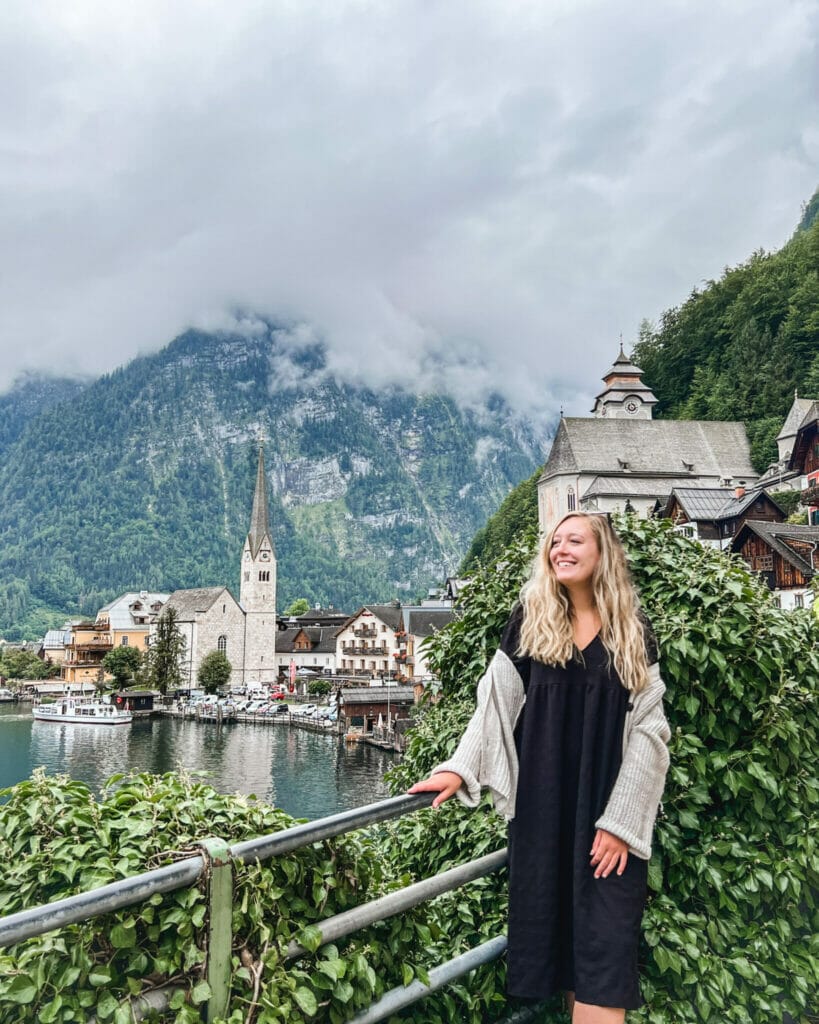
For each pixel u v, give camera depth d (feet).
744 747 12.54
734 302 400.26
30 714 370.12
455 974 9.34
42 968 6.68
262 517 430.61
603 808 8.52
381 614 368.68
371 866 9.16
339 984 8.01
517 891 8.79
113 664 390.01
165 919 7.04
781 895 12.10
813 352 349.41
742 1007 11.04
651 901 11.20
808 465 179.11
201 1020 7.20
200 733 291.38
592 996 8.13
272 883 7.71
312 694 357.00
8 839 8.14
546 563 9.21
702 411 376.68
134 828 7.88
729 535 185.78
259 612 422.00
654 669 8.96
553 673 8.87
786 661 13.16
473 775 8.58
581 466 295.07
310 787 188.75
